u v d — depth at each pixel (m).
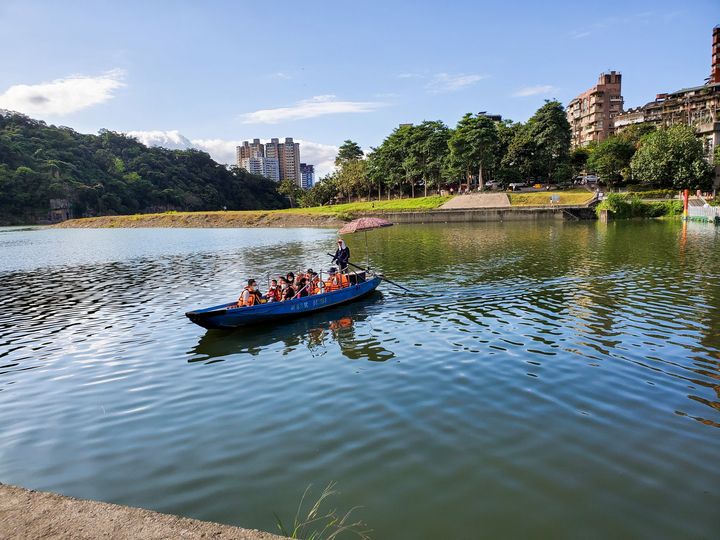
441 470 7.40
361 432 8.70
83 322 18.14
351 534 6.05
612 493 6.75
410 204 84.06
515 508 6.49
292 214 87.50
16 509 5.39
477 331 14.88
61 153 156.50
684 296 18.55
